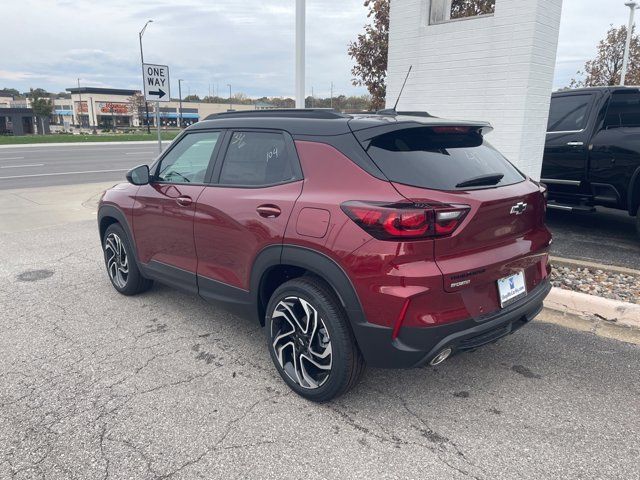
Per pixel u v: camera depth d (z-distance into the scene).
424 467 2.51
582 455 2.60
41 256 6.43
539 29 6.46
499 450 2.64
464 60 7.14
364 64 11.00
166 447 2.67
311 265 2.85
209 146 3.79
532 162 6.97
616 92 6.59
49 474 2.46
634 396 3.16
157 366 3.55
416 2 7.54
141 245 4.43
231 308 3.59
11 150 30.27
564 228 7.46
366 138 2.83
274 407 3.04
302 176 3.04
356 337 2.75
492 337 2.84
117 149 31.58
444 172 2.77
